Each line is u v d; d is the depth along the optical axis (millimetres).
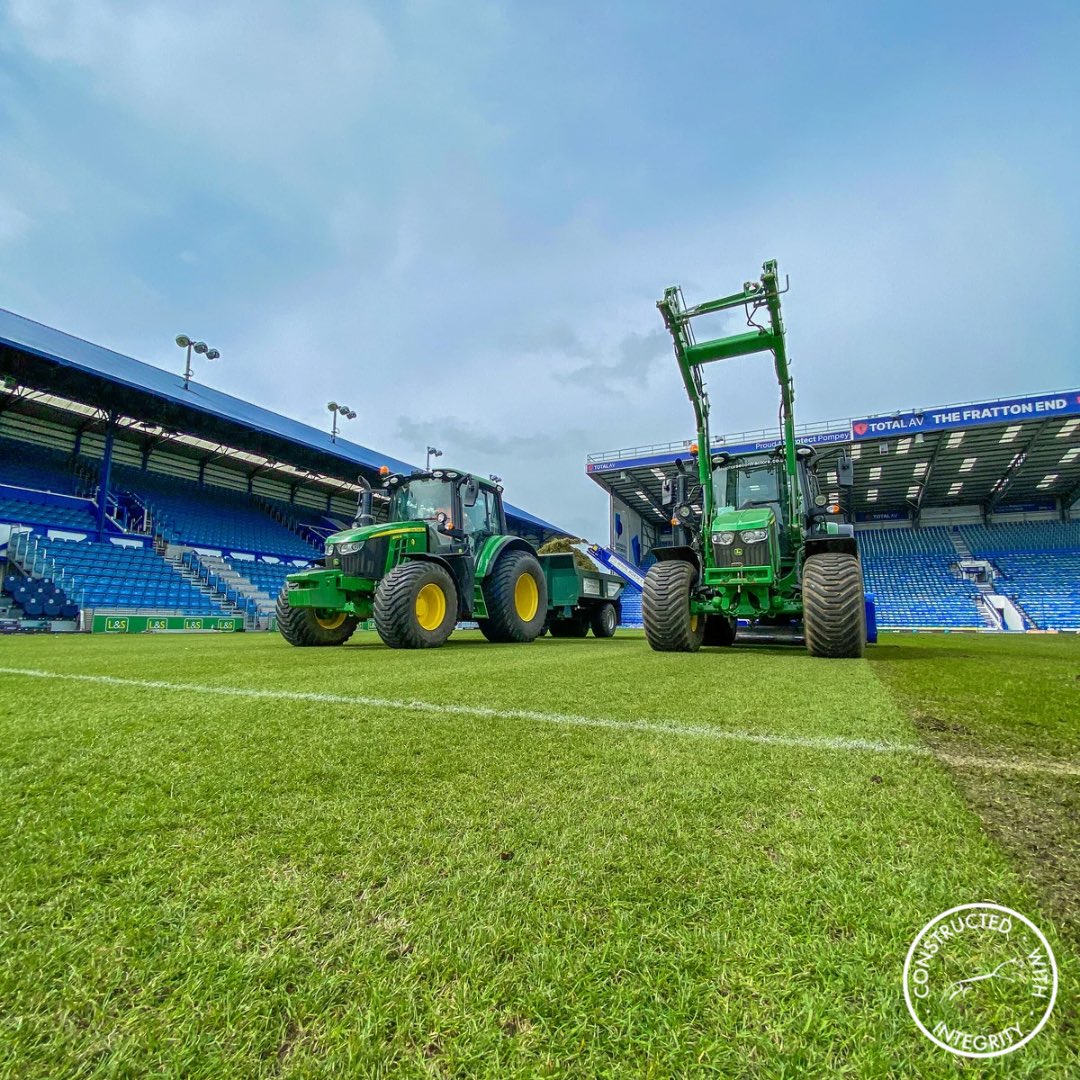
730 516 5059
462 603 6246
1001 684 2885
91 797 1226
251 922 764
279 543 20422
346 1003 623
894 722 1932
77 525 15391
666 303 5254
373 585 5914
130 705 2232
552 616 8719
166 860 938
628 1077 531
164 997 635
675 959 681
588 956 686
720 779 1317
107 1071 542
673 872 883
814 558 4699
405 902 808
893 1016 596
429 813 1126
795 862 913
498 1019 603
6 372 13453
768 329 5035
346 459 19641
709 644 6836
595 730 1801
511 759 1484
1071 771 1387
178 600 15016
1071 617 20422
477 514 7055
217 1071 542
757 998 624
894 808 1142
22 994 636
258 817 1114
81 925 760
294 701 2312
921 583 23531
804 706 2217
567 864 912
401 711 2102
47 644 7012
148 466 19094
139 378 15703
